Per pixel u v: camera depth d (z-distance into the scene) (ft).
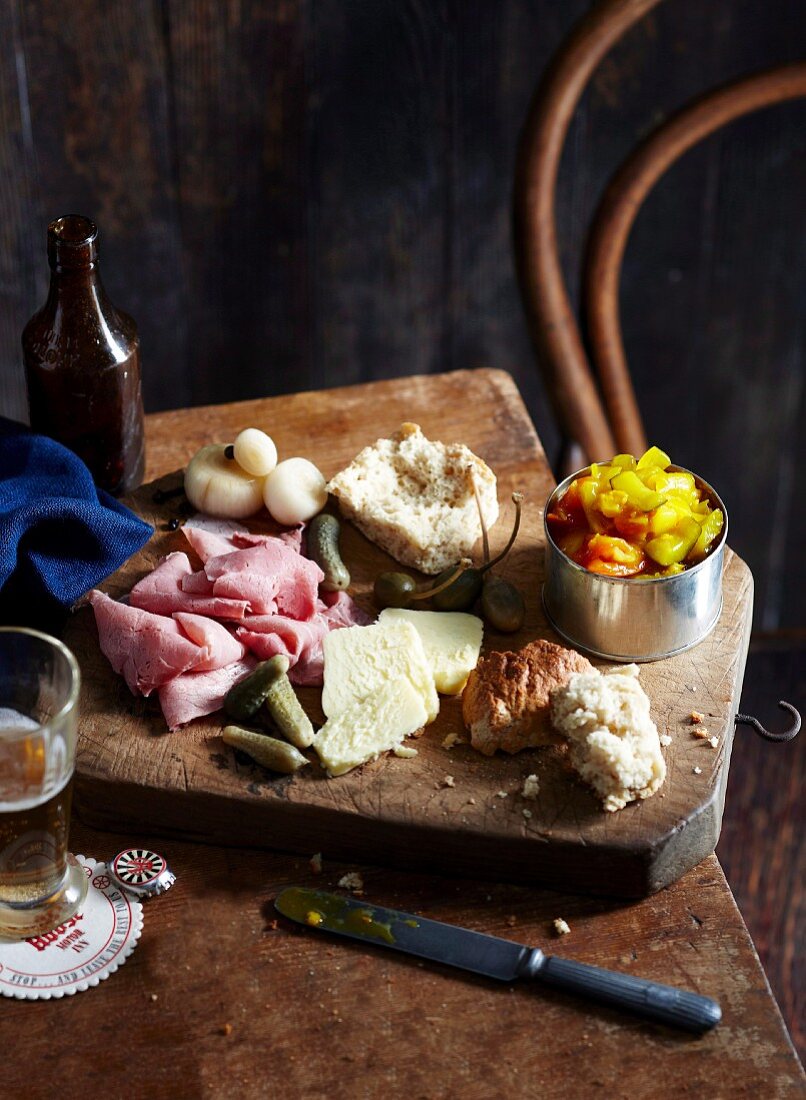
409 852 4.40
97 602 4.89
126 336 5.42
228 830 4.49
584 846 4.23
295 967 4.14
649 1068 3.88
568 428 7.31
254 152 7.43
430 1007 4.03
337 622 5.06
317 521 5.39
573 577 4.79
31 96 7.02
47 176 7.30
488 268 8.07
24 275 7.62
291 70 7.20
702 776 4.43
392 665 4.72
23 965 4.13
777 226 8.13
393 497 5.44
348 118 7.41
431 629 4.97
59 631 5.19
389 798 4.38
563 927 4.26
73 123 7.15
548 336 7.06
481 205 7.83
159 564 5.24
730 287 8.34
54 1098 3.84
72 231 5.16
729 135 7.75
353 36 7.15
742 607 5.10
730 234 8.13
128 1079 3.88
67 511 5.01
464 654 4.84
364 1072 3.88
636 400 8.81
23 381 8.00
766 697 9.30
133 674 4.70
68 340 5.27
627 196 6.85
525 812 4.33
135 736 4.60
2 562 4.88
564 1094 3.82
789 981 8.03
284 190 7.60
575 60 6.42
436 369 8.45
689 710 4.68
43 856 4.05
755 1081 3.85
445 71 7.33
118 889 4.36
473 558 5.35
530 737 4.51
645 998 3.96
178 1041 3.96
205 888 4.39
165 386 8.23
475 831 4.28
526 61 7.38
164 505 5.62
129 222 7.54
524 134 6.65
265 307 8.01
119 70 7.02
